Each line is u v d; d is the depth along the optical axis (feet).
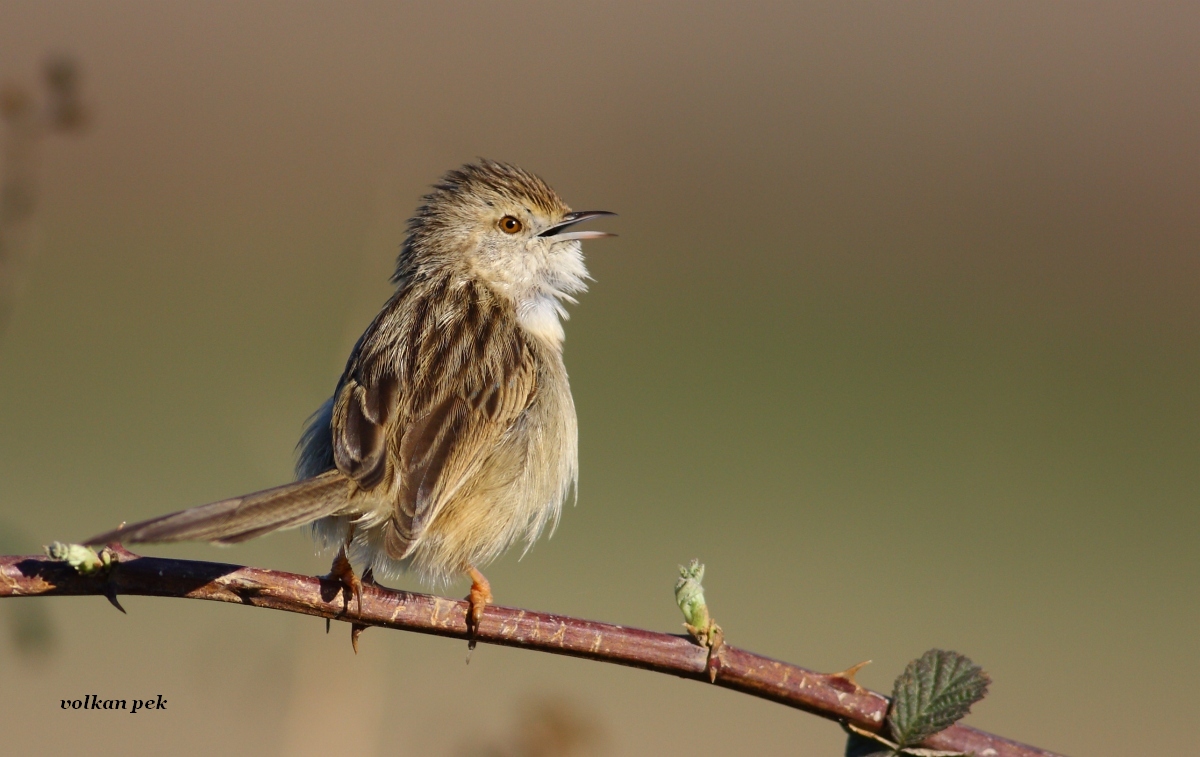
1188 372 71.36
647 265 82.38
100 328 60.64
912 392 67.31
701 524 53.67
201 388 55.47
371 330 24.85
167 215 70.49
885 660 46.62
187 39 80.69
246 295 63.98
